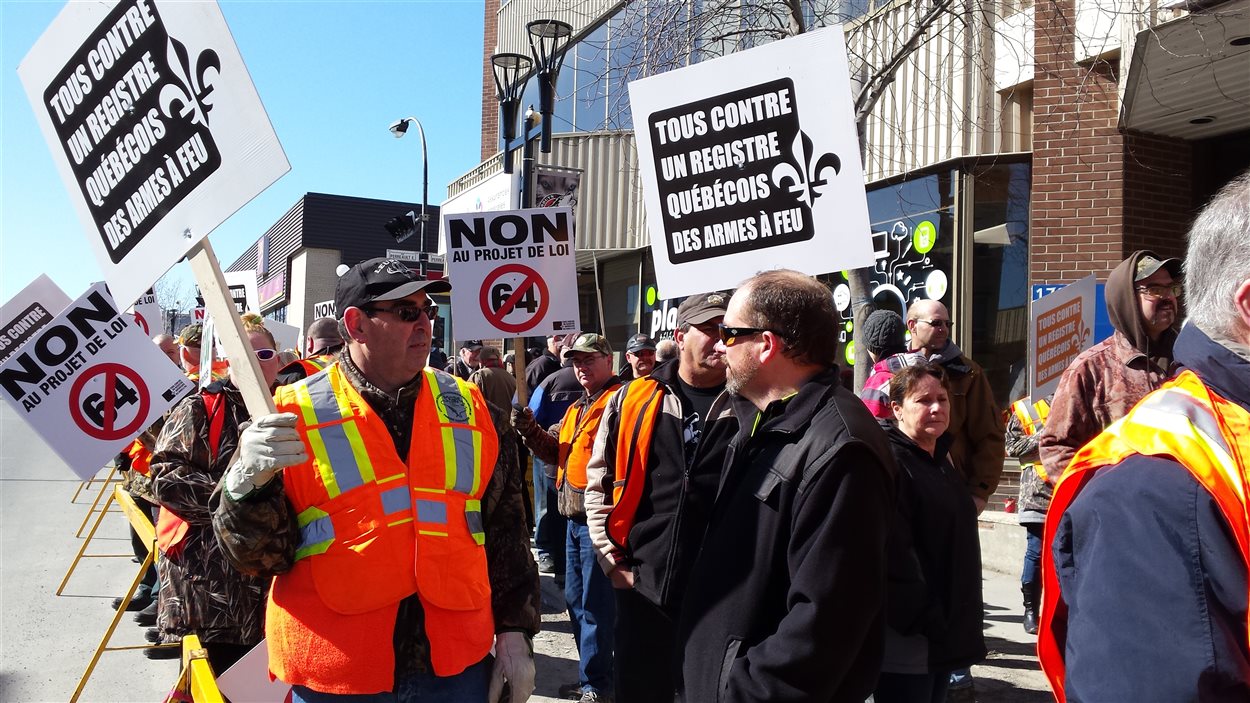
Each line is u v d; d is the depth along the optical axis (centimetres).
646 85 392
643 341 580
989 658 565
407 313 254
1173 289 348
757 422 239
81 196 245
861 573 198
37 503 1191
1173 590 133
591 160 1468
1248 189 149
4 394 473
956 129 942
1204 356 147
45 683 539
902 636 322
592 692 483
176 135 223
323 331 627
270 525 231
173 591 370
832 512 200
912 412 333
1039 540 596
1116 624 138
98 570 829
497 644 265
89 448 484
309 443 243
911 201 992
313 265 3634
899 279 1005
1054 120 873
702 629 220
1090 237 862
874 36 835
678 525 331
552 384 792
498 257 584
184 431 352
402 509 243
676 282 388
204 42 215
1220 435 137
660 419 355
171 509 347
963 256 924
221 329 225
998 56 930
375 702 236
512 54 1084
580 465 487
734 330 237
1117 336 365
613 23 1114
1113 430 155
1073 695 145
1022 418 598
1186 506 135
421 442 252
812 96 360
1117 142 854
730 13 766
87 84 238
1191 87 756
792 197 365
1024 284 902
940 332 482
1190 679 130
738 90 373
